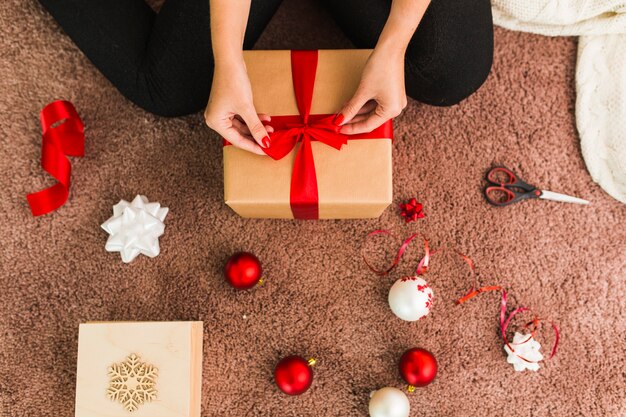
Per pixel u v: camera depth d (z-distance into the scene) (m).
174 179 1.31
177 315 1.28
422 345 1.27
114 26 1.19
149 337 1.16
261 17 1.19
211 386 1.26
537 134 1.32
